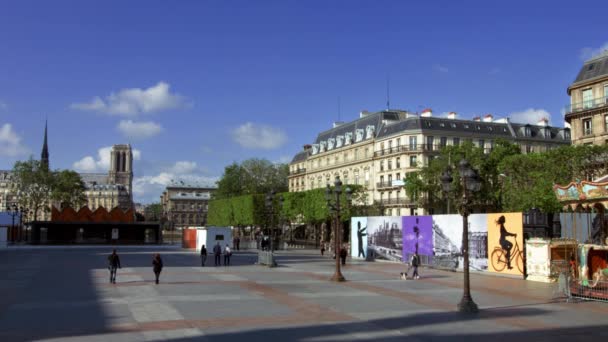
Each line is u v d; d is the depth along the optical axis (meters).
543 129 97.31
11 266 37.56
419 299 22.28
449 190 20.20
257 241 73.19
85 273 32.31
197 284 27.03
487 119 98.56
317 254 60.97
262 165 133.00
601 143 58.16
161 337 14.29
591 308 20.28
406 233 44.09
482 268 35.38
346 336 14.68
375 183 94.19
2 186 196.38
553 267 29.56
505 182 57.69
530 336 14.93
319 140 119.44
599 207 26.20
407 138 87.38
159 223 87.50
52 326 15.70
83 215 86.44
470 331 15.59
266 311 18.70
